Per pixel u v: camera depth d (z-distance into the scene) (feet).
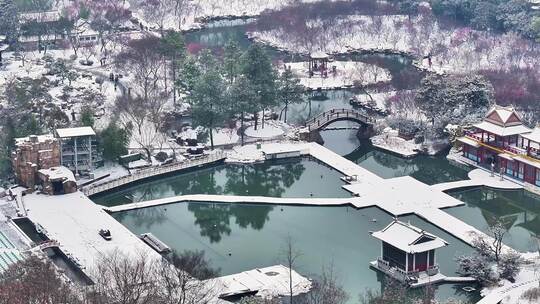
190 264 540.93
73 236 616.39
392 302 513.04
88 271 549.13
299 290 526.98
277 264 587.27
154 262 545.44
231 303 515.91
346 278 564.71
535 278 552.41
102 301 460.55
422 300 508.94
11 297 442.09
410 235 557.33
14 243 598.75
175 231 649.61
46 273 486.38
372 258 594.65
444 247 611.47
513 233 650.84
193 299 469.98
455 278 556.51
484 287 547.08
